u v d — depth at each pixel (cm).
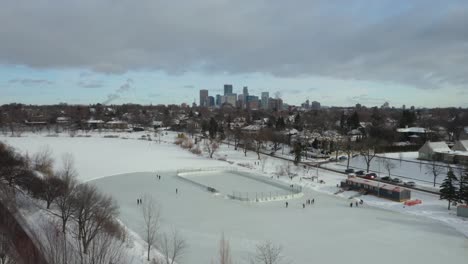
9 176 8500
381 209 9744
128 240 6438
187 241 6969
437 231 7975
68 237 5956
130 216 8525
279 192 11512
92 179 12762
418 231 7956
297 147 16925
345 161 16875
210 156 18488
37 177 8888
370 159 14788
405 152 17662
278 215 9012
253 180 13500
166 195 10819
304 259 6322
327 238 7412
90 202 7331
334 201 10594
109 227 6388
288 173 13875
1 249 4847
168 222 8200
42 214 6956
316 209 9662
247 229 7862
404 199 10469
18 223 6259
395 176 13638
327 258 6400
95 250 5284
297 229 7944
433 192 11294
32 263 4756
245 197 10744
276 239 7269
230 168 15512
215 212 9156
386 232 7856
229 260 5856
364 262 6291
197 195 10938
